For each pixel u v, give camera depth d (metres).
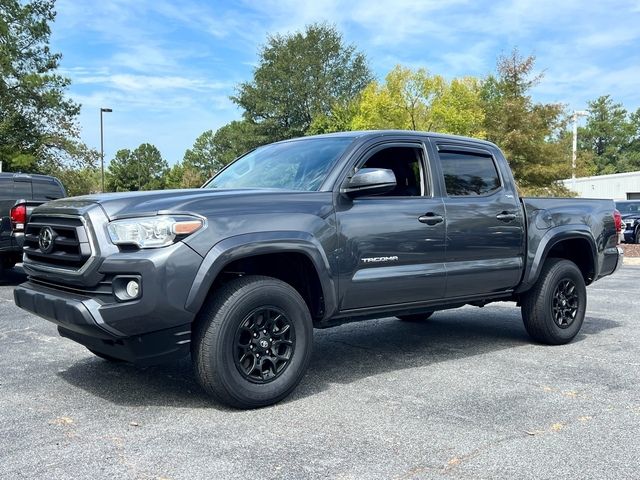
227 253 4.08
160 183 97.62
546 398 4.57
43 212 4.52
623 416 4.18
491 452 3.53
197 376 4.18
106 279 4.00
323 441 3.67
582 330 7.34
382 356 5.91
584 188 46.44
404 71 36.62
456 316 8.32
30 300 4.46
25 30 35.88
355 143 5.09
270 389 4.28
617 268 7.23
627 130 91.25
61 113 35.41
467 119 34.56
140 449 3.53
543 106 25.50
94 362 5.50
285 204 4.49
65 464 3.32
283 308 4.38
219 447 3.56
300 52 54.25
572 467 3.34
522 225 6.06
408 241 5.11
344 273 4.72
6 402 4.38
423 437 3.75
